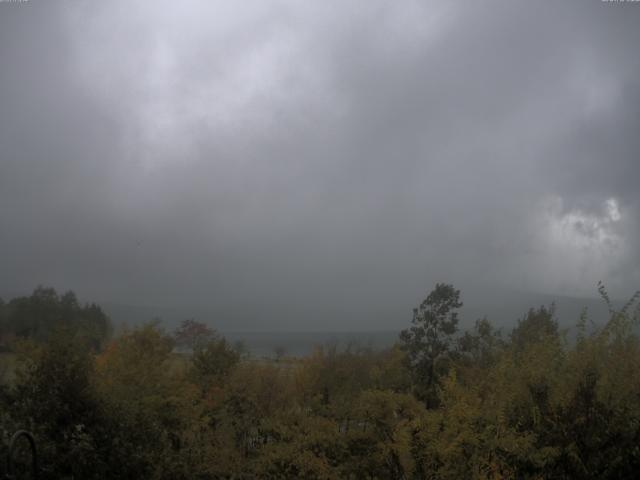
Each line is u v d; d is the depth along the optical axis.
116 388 15.21
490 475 10.38
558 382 10.16
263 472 15.59
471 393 12.09
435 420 12.30
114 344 19.88
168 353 21.83
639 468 9.20
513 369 11.18
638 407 9.42
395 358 25.03
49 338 13.55
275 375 25.33
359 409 15.62
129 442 13.54
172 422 17.62
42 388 12.97
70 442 11.93
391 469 14.06
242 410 21.39
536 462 9.56
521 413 10.51
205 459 16.45
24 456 10.51
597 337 10.27
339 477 14.48
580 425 9.62
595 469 9.30
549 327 17.22
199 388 22.00
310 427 16.47
